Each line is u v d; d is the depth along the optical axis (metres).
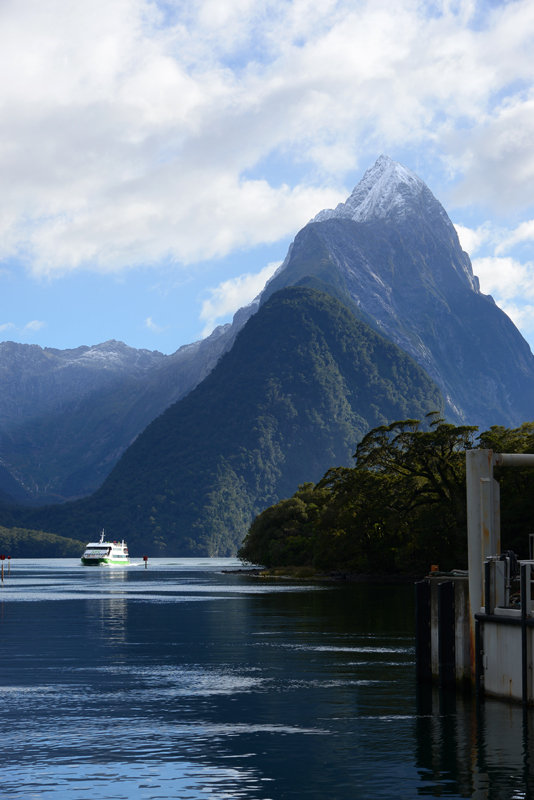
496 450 122.94
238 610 95.81
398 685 42.66
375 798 23.77
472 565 37.88
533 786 24.88
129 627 75.88
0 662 52.22
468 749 29.11
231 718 34.62
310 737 31.12
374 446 157.38
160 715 35.28
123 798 23.80
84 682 44.16
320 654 55.50
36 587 168.00
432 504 144.38
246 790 24.53
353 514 158.88
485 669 36.81
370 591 133.50
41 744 30.11
